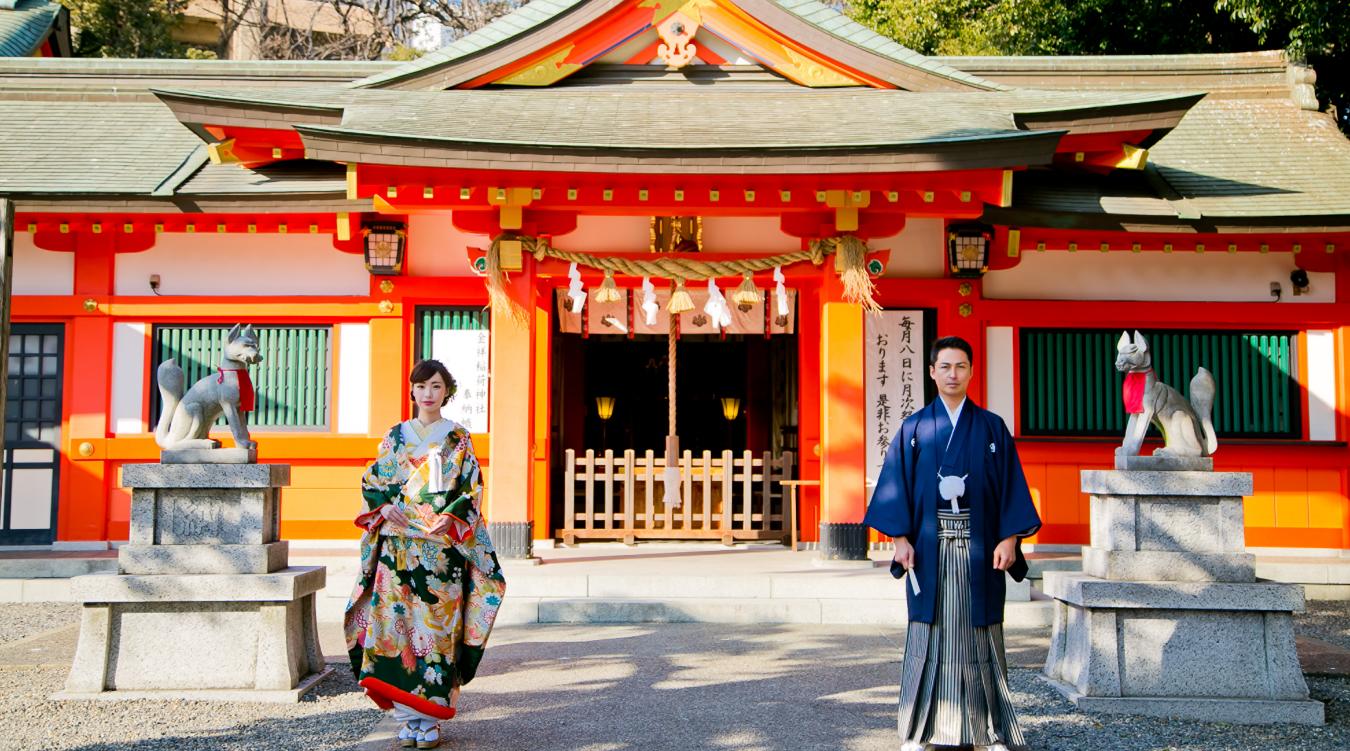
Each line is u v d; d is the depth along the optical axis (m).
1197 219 9.30
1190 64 12.18
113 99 11.75
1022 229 9.68
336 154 7.45
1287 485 10.07
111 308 9.84
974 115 8.55
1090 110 8.40
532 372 8.65
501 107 8.62
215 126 8.62
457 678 4.63
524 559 8.52
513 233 8.48
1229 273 10.26
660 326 10.54
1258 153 10.88
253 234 10.02
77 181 9.42
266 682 5.43
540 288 10.27
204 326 10.02
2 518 9.78
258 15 29.55
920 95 9.22
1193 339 10.27
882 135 7.90
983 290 10.17
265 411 10.02
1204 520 5.50
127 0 21.81
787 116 8.52
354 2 29.58
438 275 10.03
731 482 10.30
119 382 9.88
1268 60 12.24
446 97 8.91
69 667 6.16
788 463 10.35
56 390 9.87
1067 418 10.16
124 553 5.47
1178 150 10.95
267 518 5.71
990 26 16.56
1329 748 4.73
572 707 5.22
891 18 17.95
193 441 5.64
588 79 9.37
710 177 7.88
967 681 4.20
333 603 7.86
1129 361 5.63
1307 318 10.16
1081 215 9.34
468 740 4.64
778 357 12.78
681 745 4.59
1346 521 9.99
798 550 9.91
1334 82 15.17
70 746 4.54
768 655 6.52
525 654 6.54
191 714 5.08
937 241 10.16
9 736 4.68
